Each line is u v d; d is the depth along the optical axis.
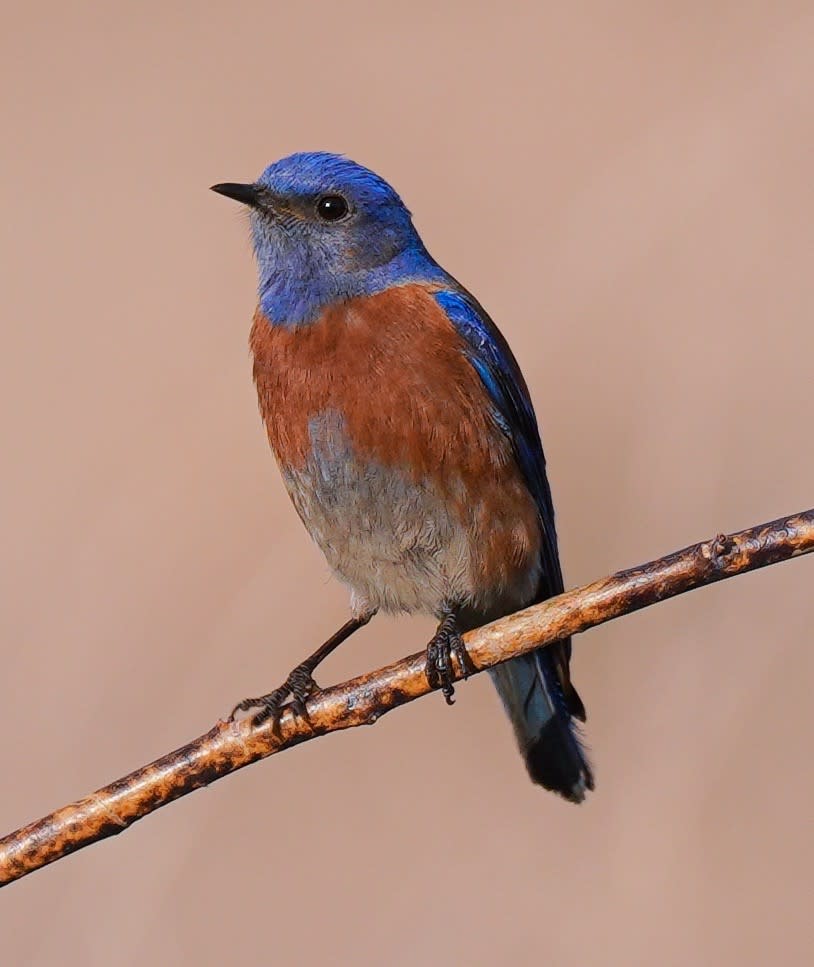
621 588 8.04
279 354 10.41
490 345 10.67
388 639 13.47
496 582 10.58
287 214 10.87
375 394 10.11
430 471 10.18
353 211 10.84
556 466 13.55
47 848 8.05
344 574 10.84
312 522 10.66
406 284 10.71
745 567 7.68
